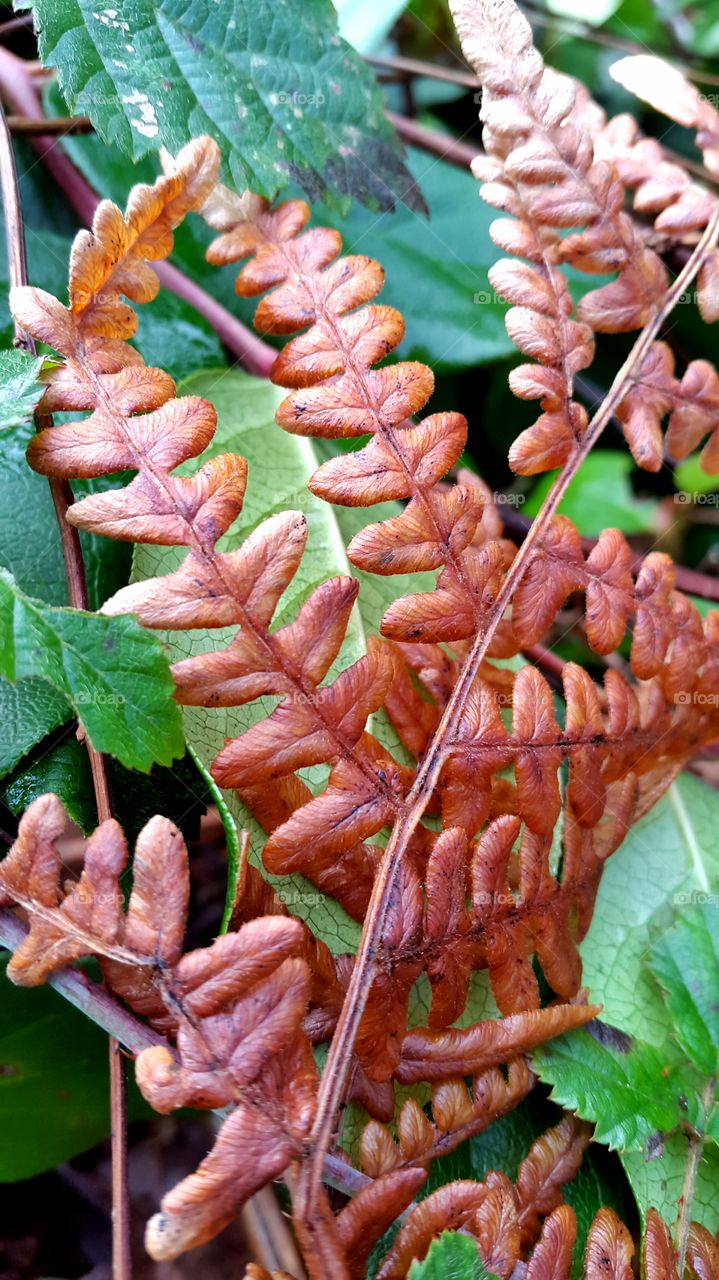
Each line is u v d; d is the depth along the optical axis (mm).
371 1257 346
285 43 405
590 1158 371
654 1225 351
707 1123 367
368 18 486
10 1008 379
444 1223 336
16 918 339
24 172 448
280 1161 321
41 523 389
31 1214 410
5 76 450
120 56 385
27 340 355
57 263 437
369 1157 343
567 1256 341
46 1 381
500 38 385
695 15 570
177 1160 417
